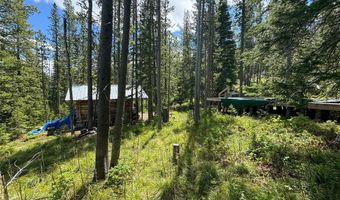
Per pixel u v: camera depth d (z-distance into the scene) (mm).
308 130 9625
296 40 7832
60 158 11008
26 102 22391
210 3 24234
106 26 7551
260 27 8438
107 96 7637
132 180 7051
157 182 6863
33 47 21000
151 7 22188
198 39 16344
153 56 22984
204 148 9398
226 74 30344
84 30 22750
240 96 21719
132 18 22312
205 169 7234
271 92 8148
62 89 43438
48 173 9023
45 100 40781
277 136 9250
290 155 7430
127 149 11000
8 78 15508
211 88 30953
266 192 5445
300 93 7395
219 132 11094
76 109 23844
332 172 5906
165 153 9523
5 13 16781
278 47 8133
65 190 6215
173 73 42344
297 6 7297
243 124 12383
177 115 25672
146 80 23391
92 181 7449
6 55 15430
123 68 8453
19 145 16844
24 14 18281
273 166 7051
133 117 24328
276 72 8461
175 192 6160
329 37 7441
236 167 7121
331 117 11609
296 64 7492
